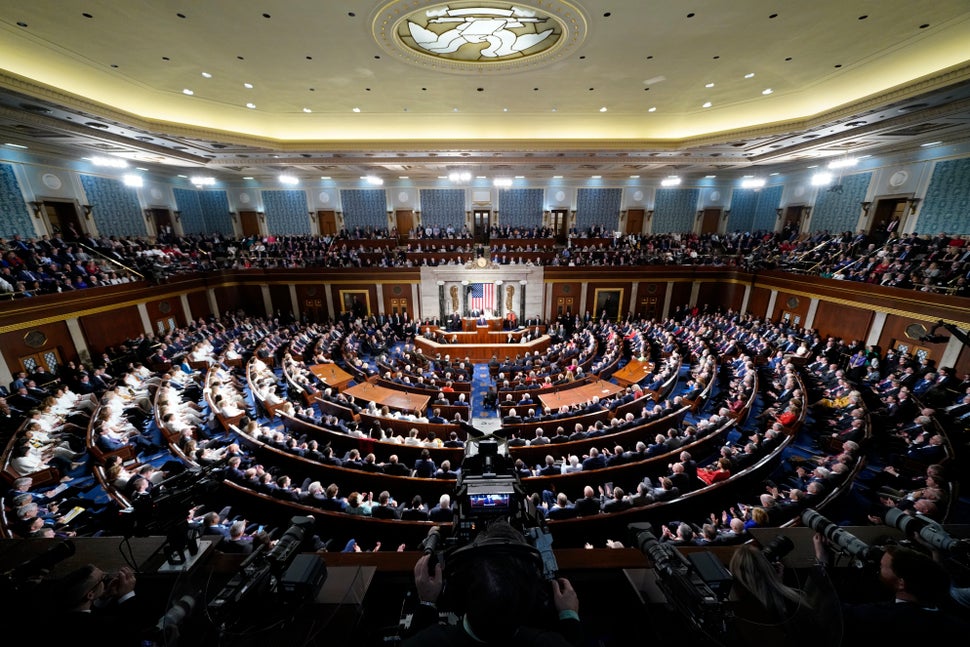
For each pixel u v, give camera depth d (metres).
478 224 27.73
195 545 2.18
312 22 8.65
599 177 26.48
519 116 14.70
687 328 20.86
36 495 8.52
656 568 1.95
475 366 19.92
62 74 10.23
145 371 14.42
